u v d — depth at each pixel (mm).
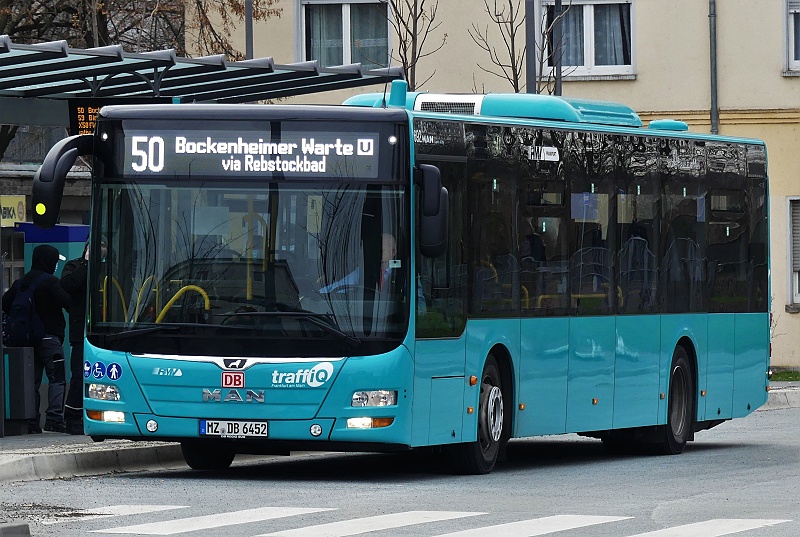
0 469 16531
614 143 20672
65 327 22219
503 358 18484
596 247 20203
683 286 22219
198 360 16453
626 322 20828
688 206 22344
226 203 16703
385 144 16609
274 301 16469
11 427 21312
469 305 17609
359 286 16469
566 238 19547
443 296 17141
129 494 15328
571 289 19656
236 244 16625
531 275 18844
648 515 14055
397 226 16547
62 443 19641
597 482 17516
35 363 21719
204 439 16500
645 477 18250
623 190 20828
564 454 22422
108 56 20797
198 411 16453
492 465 18281
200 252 16672
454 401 17344
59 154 16656
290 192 16641
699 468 19703
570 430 19703
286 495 15367
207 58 22156
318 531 12539
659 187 21641
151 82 23312
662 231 21719
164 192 16797
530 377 18875
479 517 13680
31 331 21484
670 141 21984
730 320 23438
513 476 18203
